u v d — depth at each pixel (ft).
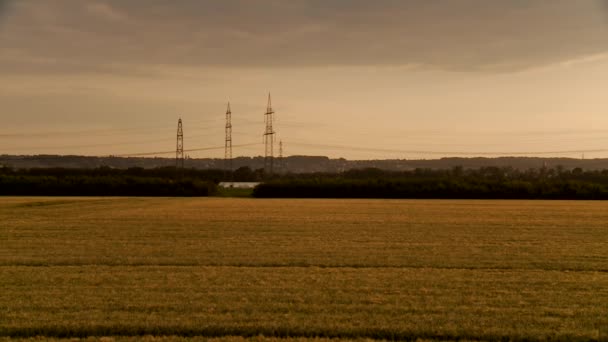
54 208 156.66
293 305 39.29
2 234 86.63
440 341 32.58
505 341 32.68
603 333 33.53
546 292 44.09
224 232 89.81
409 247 71.10
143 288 44.91
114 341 31.94
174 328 33.91
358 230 93.56
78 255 63.05
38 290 44.11
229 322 35.09
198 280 48.32
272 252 65.82
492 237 83.51
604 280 49.16
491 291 44.32
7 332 33.24
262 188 252.62
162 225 102.53
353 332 33.42
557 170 348.59
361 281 48.08
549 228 98.02
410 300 41.14
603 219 119.14
